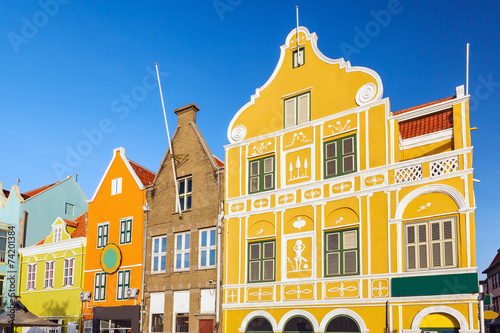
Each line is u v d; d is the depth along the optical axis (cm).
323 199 2197
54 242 3441
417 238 1920
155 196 2930
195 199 2723
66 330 3169
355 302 2012
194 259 2636
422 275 1862
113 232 3084
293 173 2338
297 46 2464
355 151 2156
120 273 2969
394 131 2061
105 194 3203
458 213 1838
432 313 1825
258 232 2394
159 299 2748
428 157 1939
